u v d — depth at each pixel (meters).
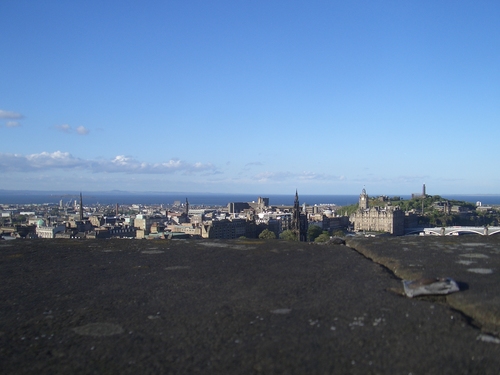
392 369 8.98
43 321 12.45
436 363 9.20
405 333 10.88
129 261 22.25
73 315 12.99
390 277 17.44
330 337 10.72
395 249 24.22
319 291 15.23
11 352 10.24
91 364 9.53
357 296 14.42
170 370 9.16
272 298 14.43
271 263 21.05
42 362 9.68
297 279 17.30
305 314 12.56
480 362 9.23
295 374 8.86
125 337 11.06
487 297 13.38
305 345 10.24
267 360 9.50
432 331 10.98
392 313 12.45
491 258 20.88
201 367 9.26
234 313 12.85
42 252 25.55
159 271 19.53
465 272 17.39
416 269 18.16
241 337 10.86
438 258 20.95
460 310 12.82
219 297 14.73
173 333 11.27
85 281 17.70
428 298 14.06
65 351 10.24
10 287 16.75
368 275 17.84
